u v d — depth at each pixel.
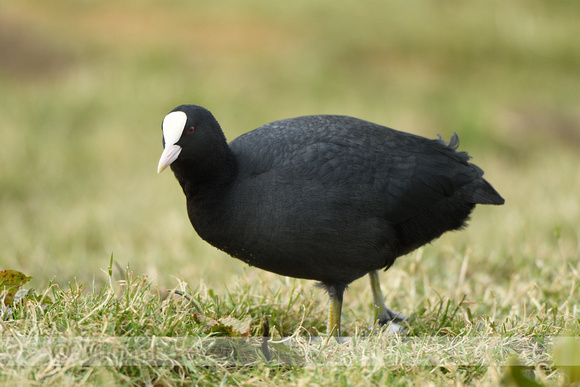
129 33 29.61
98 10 32.03
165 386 5.76
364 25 30.72
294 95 24.30
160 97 22.91
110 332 6.11
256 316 7.60
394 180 7.42
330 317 7.60
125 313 6.39
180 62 26.73
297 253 7.17
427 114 23.22
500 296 8.84
